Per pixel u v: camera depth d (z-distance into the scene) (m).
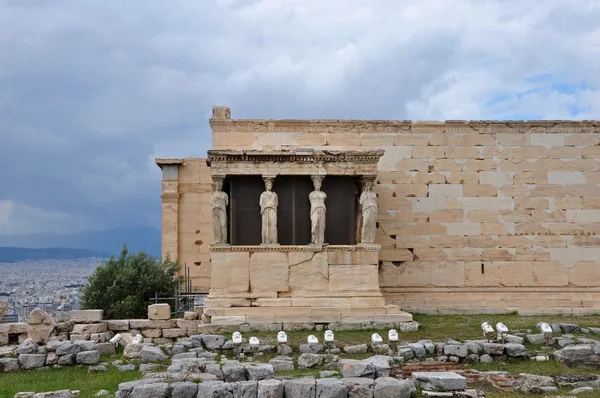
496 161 30.17
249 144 29.02
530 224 30.05
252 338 20.94
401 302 29.34
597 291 29.88
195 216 32.91
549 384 17.20
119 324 25.06
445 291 29.61
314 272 25.88
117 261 32.44
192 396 14.96
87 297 31.14
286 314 24.92
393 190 29.83
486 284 29.75
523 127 30.30
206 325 24.05
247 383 15.23
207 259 32.75
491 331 21.44
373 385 15.31
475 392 15.70
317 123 29.44
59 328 24.38
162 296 31.19
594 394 16.47
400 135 29.97
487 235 29.94
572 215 30.17
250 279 25.73
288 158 26.20
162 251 32.72
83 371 19.66
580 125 30.39
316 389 15.10
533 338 21.66
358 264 26.03
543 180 30.20
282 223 26.66
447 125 30.11
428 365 18.61
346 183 27.14
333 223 27.03
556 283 29.88
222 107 29.30
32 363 20.08
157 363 19.44
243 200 26.72
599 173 30.33
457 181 30.03
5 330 24.23
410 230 29.78
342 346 21.19
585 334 23.59
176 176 32.94
